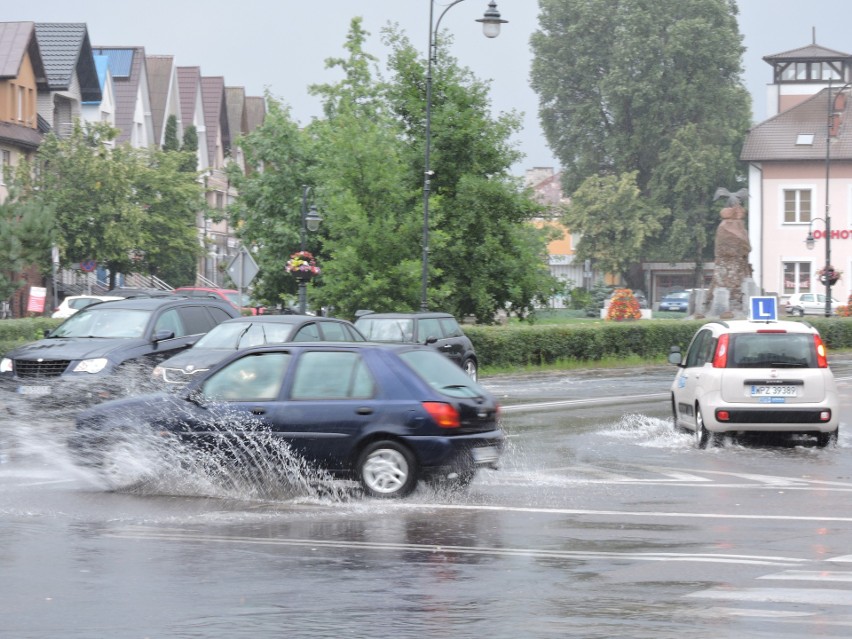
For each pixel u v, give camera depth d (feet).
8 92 302.45
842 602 39.86
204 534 52.90
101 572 44.57
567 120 494.59
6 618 37.42
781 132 424.87
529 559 47.39
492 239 195.83
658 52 476.95
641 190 495.00
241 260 181.78
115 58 412.16
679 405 96.94
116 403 66.95
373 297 183.62
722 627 36.37
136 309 114.42
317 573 44.50
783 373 88.02
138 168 298.15
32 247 222.89
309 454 63.98
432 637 35.12
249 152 247.09
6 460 77.97
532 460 81.15
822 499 64.28
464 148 196.95
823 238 416.67
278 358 65.98
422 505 61.46
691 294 289.33
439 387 64.64
